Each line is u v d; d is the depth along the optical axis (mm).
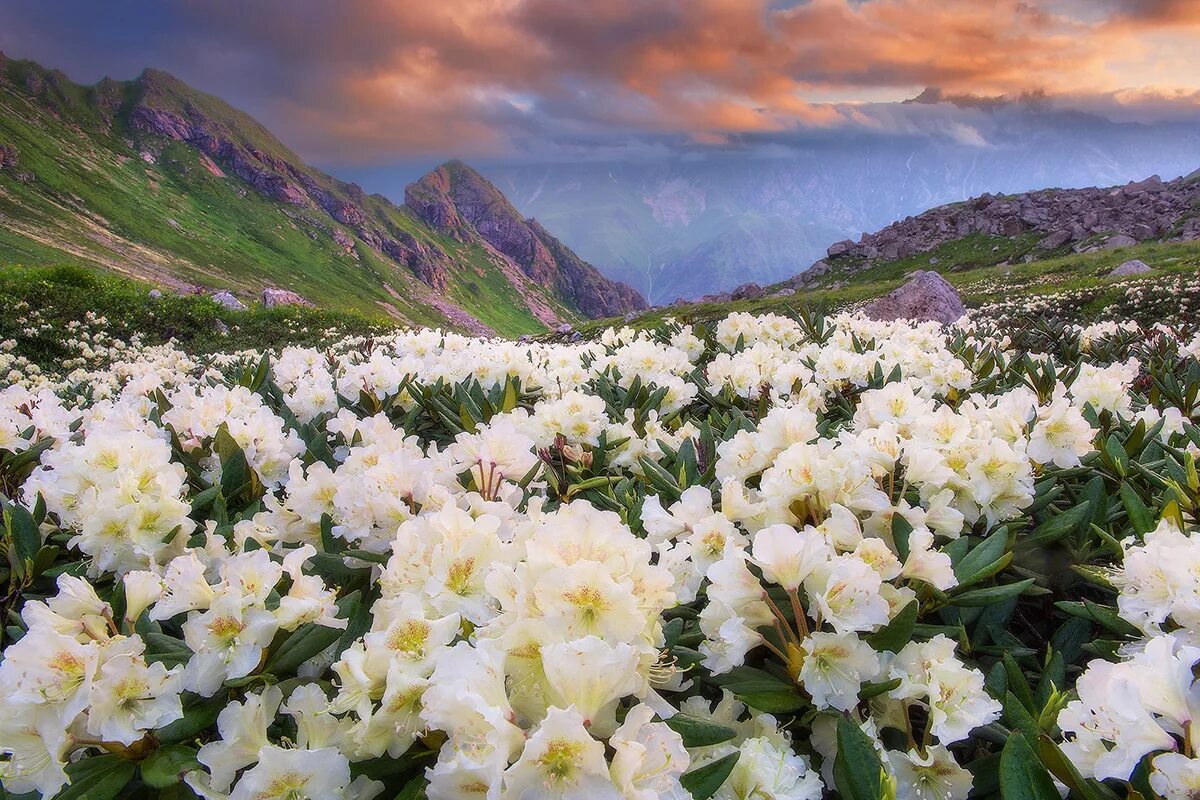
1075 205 83000
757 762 1739
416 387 4832
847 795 1745
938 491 2625
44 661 1703
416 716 1666
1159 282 18828
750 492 2812
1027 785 1586
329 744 1734
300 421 4520
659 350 5723
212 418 3805
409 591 1977
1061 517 2713
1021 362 5848
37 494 2990
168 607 1957
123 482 2650
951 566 2297
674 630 2025
